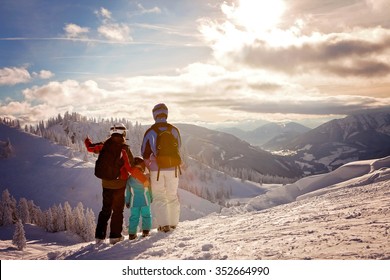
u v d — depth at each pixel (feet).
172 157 23.36
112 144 22.68
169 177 23.71
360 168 105.19
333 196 31.91
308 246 12.32
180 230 23.65
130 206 23.21
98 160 22.61
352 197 27.35
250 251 13.07
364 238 12.15
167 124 23.93
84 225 467.11
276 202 124.67
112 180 22.54
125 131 23.44
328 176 120.67
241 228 20.53
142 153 23.89
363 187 34.12
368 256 9.95
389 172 47.57
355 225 14.94
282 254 11.76
